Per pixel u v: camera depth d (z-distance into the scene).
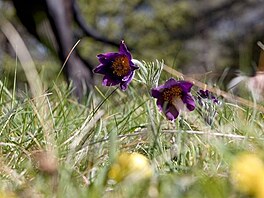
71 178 0.73
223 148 0.75
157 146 0.85
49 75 2.17
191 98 0.88
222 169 0.76
